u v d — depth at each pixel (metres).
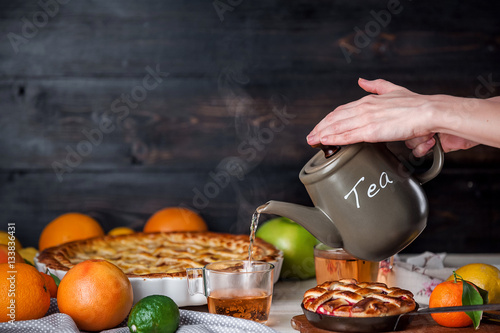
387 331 0.74
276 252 1.04
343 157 0.72
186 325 0.75
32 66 1.46
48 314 0.84
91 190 1.50
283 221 1.18
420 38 1.50
